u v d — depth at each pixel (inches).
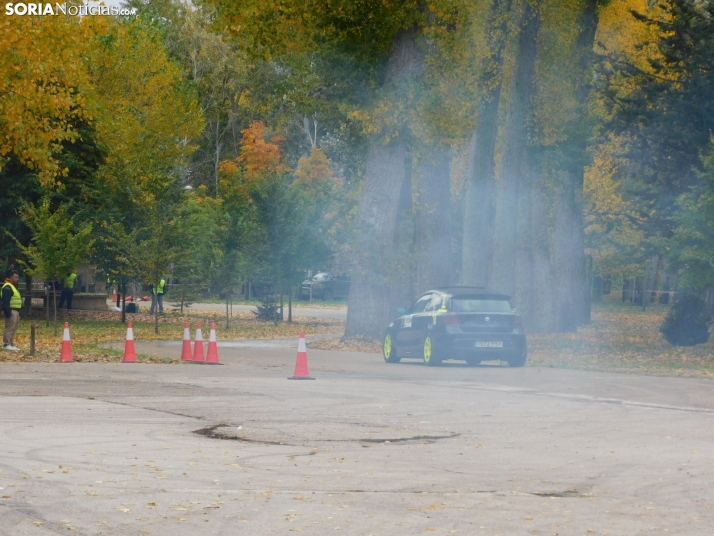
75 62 1320.1
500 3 1558.8
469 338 1101.1
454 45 1445.6
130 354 1096.2
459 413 668.1
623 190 1747.0
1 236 2142.0
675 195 1652.3
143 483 405.4
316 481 416.5
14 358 1106.1
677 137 1601.9
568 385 887.7
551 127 1619.1
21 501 364.8
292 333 1927.9
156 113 2952.8
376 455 490.6
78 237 1705.2
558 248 1994.3
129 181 2180.1
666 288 3681.1
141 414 636.7
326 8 1443.2
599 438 554.9
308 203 2235.5
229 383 856.9
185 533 321.1
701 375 1050.7
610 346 1550.2
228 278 2052.2
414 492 393.4
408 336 1175.6
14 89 1262.3
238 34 1493.6
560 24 1567.4
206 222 2331.4
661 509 363.9
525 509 361.4
